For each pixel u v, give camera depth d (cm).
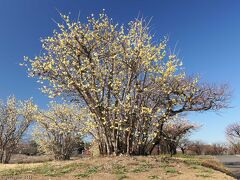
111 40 2031
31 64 1992
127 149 1956
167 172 1519
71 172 1534
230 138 7600
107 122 1966
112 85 1938
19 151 4481
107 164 1659
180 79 2155
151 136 1934
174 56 1977
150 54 1956
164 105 2064
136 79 1967
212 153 7112
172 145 3638
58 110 3294
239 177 1961
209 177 1451
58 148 3781
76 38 1962
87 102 2000
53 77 2012
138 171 1529
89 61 1973
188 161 1870
